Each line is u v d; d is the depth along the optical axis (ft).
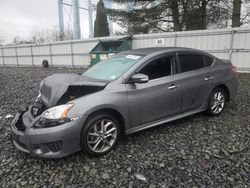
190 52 15.56
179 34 44.75
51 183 9.76
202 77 15.56
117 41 51.08
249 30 37.27
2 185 9.76
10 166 11.08
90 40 61.77
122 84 12.29
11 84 35.83
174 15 62.44
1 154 12.21
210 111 16.44
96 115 11.47
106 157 11.60
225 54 40.27
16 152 12.36
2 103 22.85
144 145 12.68
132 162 11.08
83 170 10.57
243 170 10.23
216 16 60.80
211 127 14.93
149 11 63.82
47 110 10.84
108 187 9.41
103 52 48.96
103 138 11.73
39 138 10.42
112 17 67.46
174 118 14.58
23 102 23.06
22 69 70.54
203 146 12.43
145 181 9.69
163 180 9.71
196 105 15.56
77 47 65.87
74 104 10.91
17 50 86.74
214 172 10.14
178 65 14.65
